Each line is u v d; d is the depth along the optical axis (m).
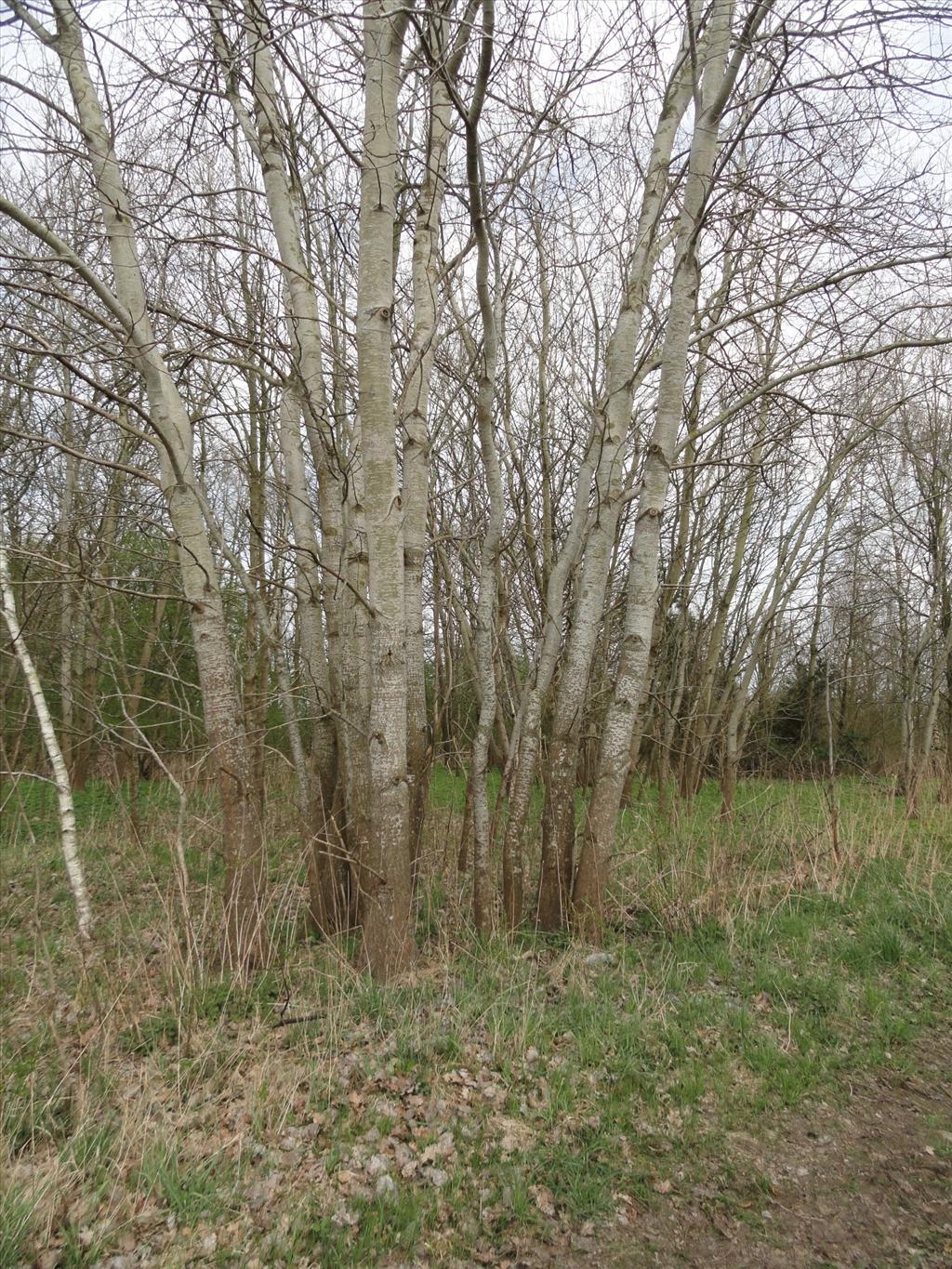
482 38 4.02
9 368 7.73
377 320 4.46
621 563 10.02
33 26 4.36
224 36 4.48
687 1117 3.41
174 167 5.14
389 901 4.47
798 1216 2.89
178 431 4.66
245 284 6.60
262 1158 3.04
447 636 7.60
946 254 5.00
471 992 4.30
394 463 4.53
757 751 13.14
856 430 9.18
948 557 13.00
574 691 5.42
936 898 6.01
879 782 11.25
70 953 4.89
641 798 10.48
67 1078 3.41
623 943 5.20
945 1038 4.15
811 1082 3.70
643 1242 2.75
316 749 5.76
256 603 5.99
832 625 14.31
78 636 8.62
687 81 5.44
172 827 7.20
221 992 4.32
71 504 8.12
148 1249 2.62
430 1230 2.75
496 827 6.39
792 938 5.33
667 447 5.29
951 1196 3.01
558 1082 3.54
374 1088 3.47
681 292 5.27
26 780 9.11
